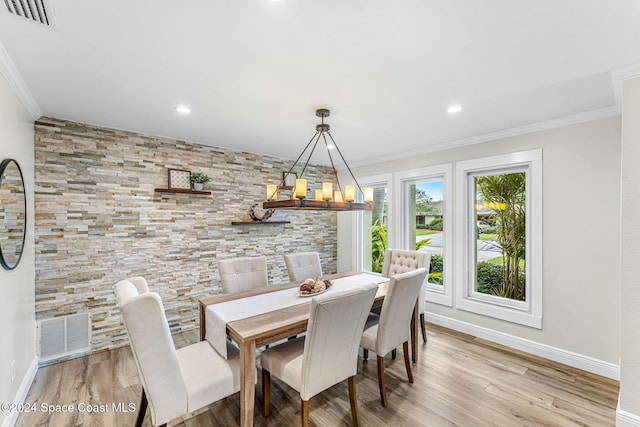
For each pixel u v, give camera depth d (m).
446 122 2.82
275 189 2.47
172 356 1.49
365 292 1.75
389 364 2.71
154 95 2.23
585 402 2.15
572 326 2.67
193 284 3.57
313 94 2.22
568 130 2.69
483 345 3.09
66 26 1.42
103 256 2.96
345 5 1.29
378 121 2.80
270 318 1.93
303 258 3.29
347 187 2.44
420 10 1.32
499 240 3.28
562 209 2.72
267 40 1.55
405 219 4.17
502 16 1.35
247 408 1.66
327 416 2.01
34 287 2.57
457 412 2.04
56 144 2.72
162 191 3.31
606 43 1.56
